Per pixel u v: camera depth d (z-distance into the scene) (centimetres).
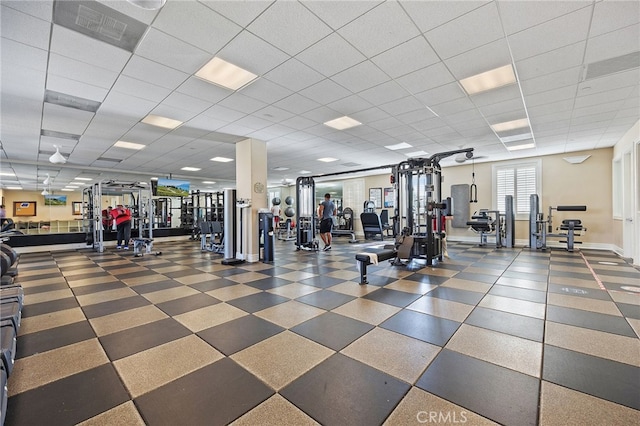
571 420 144
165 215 1178
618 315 282
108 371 193
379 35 276
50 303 334
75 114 472
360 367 195
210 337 243
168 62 320
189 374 189
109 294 369
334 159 920
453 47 296
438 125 557
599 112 485
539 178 838
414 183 716
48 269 538
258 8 237
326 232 795
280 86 385
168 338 241
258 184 646
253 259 614
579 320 271
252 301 337
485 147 738
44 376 187
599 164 752
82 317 289
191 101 429
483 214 848
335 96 418
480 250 752
